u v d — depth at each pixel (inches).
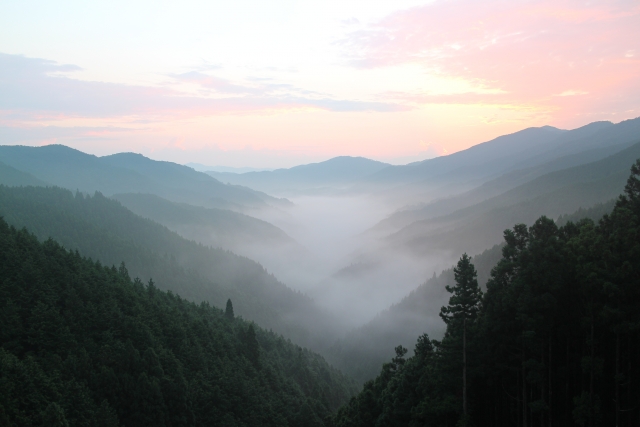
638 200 2018.9
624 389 1856.5
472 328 1988.2
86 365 2780.5
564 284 1851.6
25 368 2450.8
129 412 2780.5
